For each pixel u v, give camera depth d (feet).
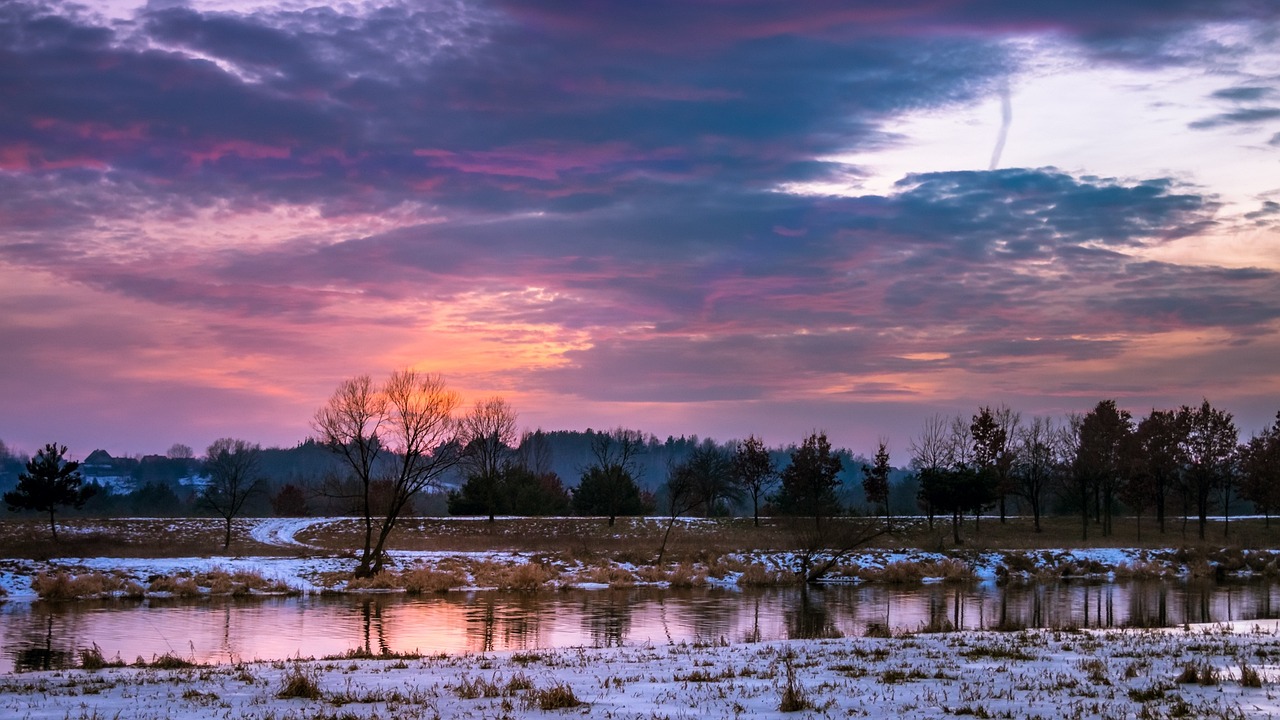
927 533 234.17
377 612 119.24
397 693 48.88
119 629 101.96
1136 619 116.16
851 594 149.18
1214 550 213.05
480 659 69.21
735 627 107.24
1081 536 240.94
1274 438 266.98
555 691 44.75
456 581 150.20
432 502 401.49
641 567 175.73
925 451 266.77
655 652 72.64
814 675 54.03
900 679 51.44
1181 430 246.88
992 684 48.67
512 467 341.82
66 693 51.47
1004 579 175.73
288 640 95.09
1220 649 66.28
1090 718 38.24
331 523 255.70
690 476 305.94
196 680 57.11
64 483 199.00
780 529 247.09
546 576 158.10
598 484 306.96
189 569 150.30
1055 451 280.10
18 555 165.78
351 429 160.86
